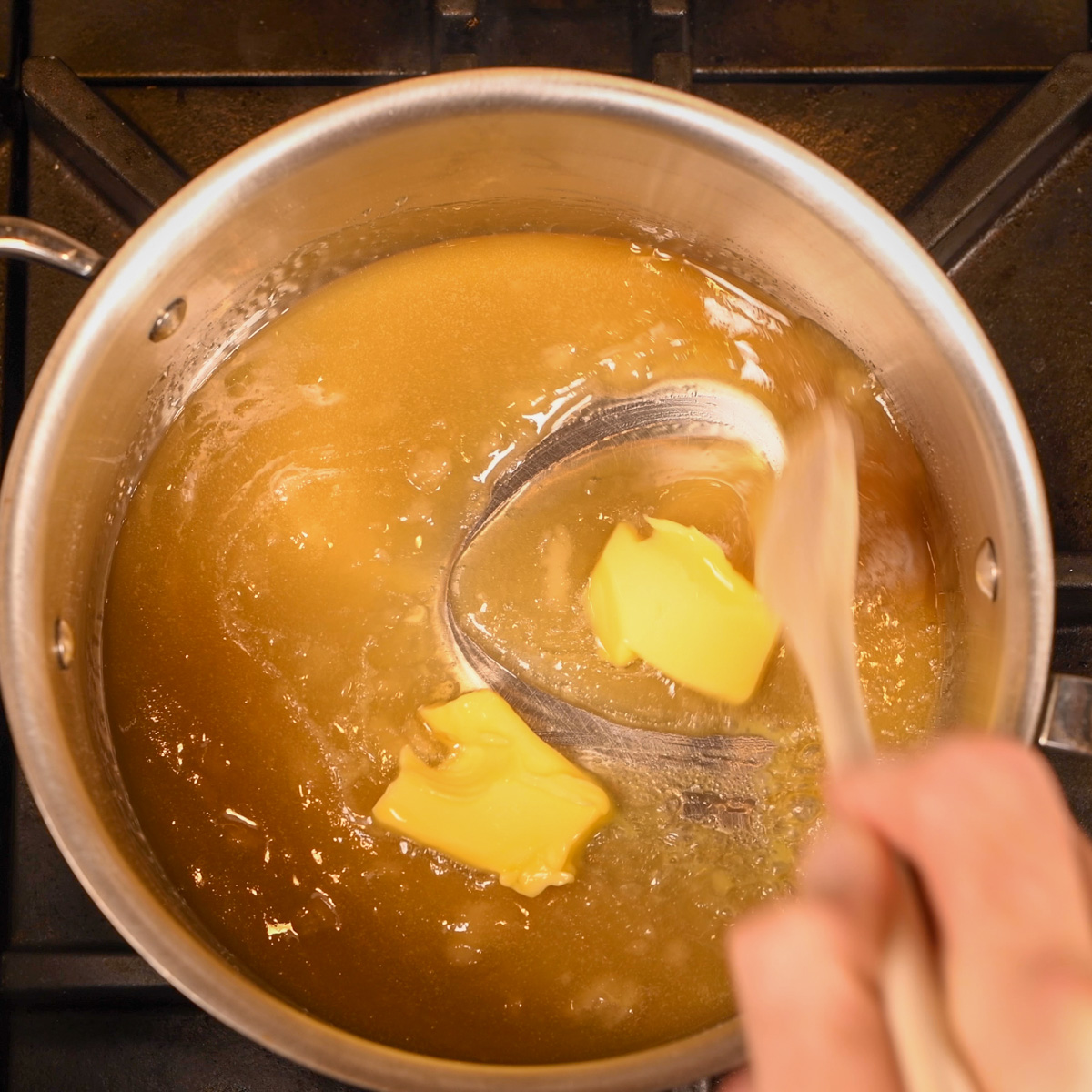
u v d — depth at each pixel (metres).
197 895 0.44
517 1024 0.43
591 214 0.47
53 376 0.41
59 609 0.42
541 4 0.51
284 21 0.52
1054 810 0.34
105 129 0.49
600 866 0.44
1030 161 0.50
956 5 0.52
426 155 0.44
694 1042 0.39
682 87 0.50
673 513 0.47
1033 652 0.41
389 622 0.46
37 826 0.49
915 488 0.46
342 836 0.44
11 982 0.47
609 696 0.46
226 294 0.45
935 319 0.42
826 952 0.33
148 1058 0.48
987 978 0.32
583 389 0.47
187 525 0.46
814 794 0.45
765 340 0.47
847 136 0.52
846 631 0.42
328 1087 0.48
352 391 0.46
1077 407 0.50
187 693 0.45
